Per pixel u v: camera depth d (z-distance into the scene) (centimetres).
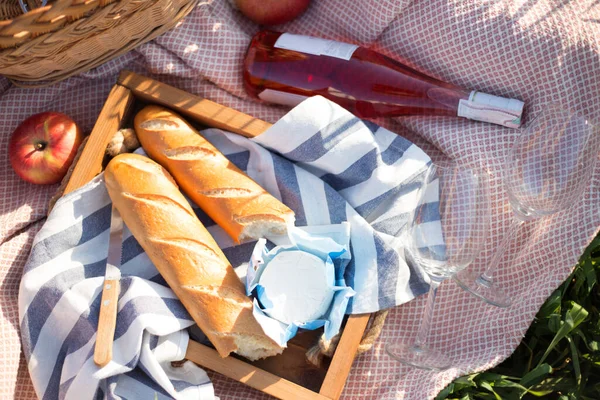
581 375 125
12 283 121
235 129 120
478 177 107
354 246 115
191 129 120
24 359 120
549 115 108
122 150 121
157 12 117
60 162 122
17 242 123
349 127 116
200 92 132
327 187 117
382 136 122
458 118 126
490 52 121
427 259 105
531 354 125
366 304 111
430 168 115
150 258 111
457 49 123
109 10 107
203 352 108
